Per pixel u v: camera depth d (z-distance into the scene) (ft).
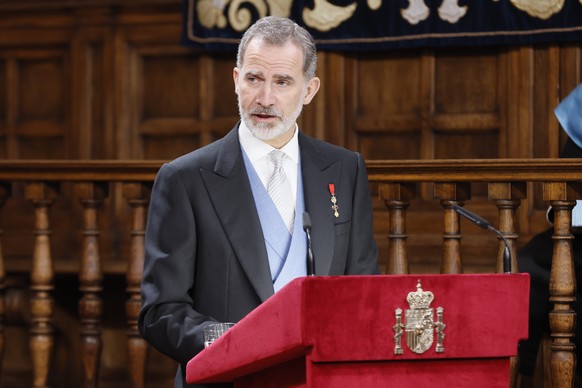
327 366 23.17
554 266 42.73
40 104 70.18
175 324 28.53
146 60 68.18
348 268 31.01
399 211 46.29
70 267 64.18
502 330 24.47
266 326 23.65
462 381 24.47
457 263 45.16
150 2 67.21
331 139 64.23
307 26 63.00
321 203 30.89
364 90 64.13
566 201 42.60
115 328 66.33
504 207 43.98
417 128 62.95
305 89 30.22
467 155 62.34
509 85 61.11
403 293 23.53
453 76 62.59
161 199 30.40
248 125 29.55
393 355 23.44
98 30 68.39
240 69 29.86
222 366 25.17
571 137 48.93
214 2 64.08
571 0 58.39
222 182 30.37
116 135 67.97
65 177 51.52
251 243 29.76
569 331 42.60
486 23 59.82
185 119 67.26
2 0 70.08
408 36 61.21
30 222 69.15
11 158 70.44
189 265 29.76
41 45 69.87
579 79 59.67
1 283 54.34
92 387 52.95
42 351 52.70
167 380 64.39
